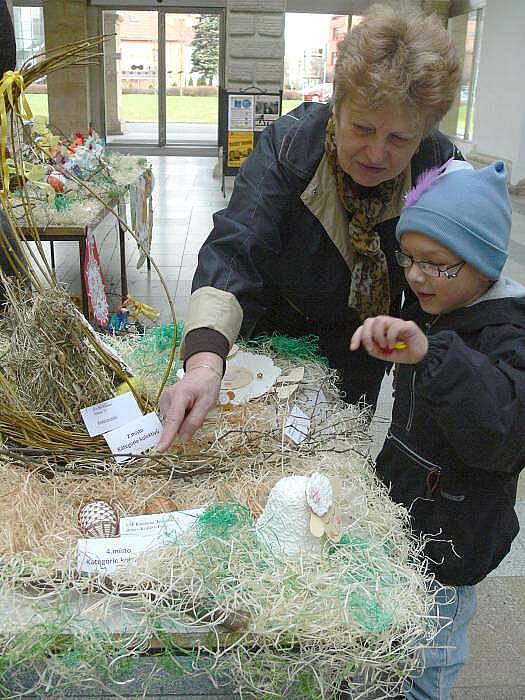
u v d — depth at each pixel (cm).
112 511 97
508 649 186
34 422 111
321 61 1220
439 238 103
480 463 100
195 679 97
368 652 83
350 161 121
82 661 81
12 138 108
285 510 93
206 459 110
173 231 619
